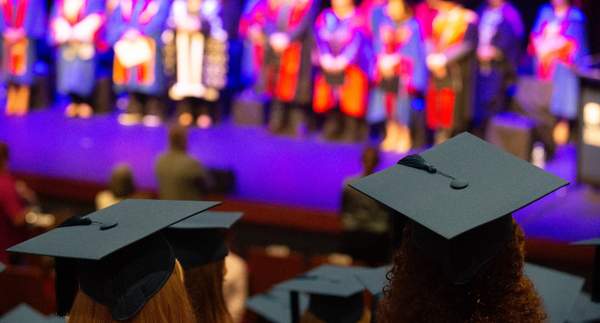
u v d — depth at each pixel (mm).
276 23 10562
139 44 11383
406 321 1701
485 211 1752
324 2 11844
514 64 9359
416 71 9648
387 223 5246
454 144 2031
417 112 9797
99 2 11688
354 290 2963
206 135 10742
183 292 1852
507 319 1652
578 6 9297
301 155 9719
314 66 10508
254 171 9125
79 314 1838
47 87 12742
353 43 10086
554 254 6793
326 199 8258
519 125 9031
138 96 11641
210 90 11211
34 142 10641
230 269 4043
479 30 9414
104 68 12188
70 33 11648
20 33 12109
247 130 11062
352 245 5355
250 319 4242
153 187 8938
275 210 8086
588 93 7605
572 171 8617
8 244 6023
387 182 1929
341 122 10406
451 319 1671
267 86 10742
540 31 9242
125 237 1908
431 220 1730
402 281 1733
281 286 3027
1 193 5953
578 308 2635
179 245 2314
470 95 9359
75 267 2035
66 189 9242
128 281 1834
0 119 11930
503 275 1693
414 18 9711
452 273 1663
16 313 3158
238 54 11453
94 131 11141
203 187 6730
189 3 11148
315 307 3031
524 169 1903
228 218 2703
